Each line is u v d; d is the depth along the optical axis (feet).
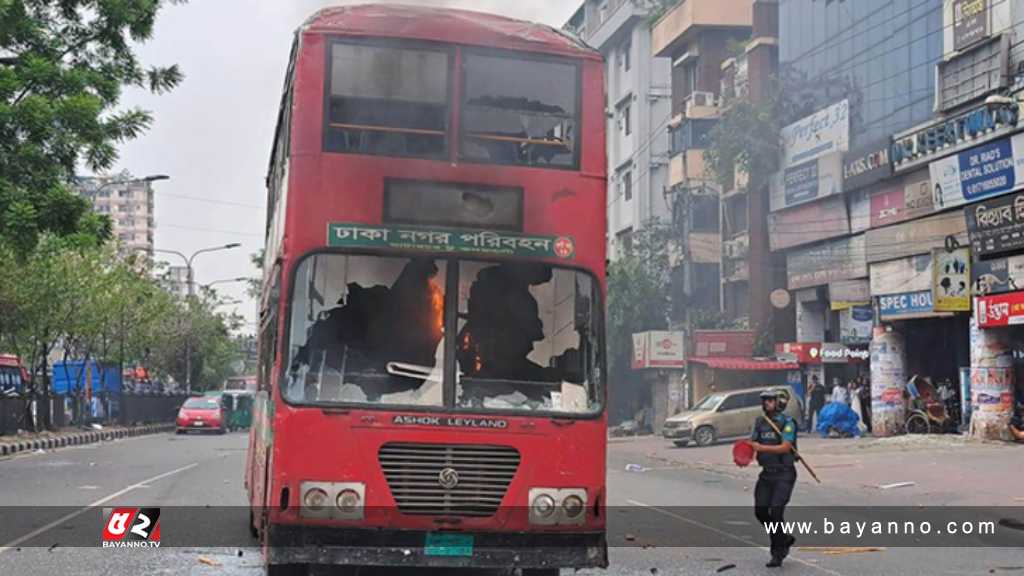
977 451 79.87
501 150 27.78
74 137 66.28
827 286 113.19
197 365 215.10
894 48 98.99
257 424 35.83
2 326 116.06
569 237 27.68
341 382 26.04
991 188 85.05
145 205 518.37
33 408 125.59
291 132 27.17
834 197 107.86
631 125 173.88
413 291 26.78
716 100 140.56
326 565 25.84
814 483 66.18
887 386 101.09
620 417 150.10
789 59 117.29
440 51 27.94
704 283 142.92
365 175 27.07
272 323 28.99
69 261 120.67
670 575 33.32
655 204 167.32
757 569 34.71
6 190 64.13
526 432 26.27
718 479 73.82
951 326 102.17
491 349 26.78
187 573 32.30
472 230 27.22
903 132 96.17
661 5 161.58
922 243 95.04
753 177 120.26
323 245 26.61
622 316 146.82
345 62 27.55
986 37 86.28
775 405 36.19
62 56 70.59
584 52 28.71
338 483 25.46
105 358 159.94
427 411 25.96
